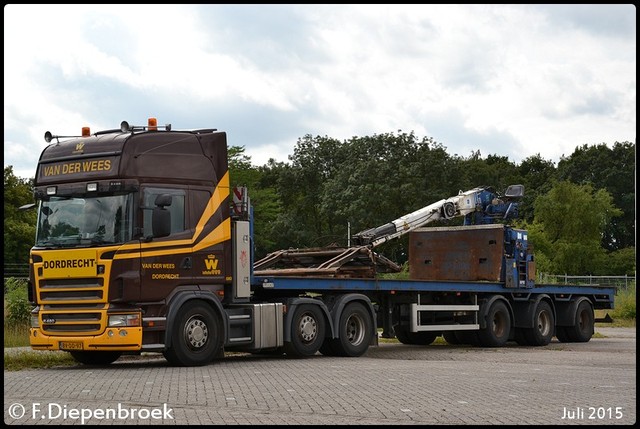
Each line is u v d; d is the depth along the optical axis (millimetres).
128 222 16266
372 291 21219
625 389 13172
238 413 10562
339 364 17375
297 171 72625
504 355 20812
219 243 17562
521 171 107625
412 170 62281
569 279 54875
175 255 16797
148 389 12891
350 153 70125
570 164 101750
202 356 17016
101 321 16016
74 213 16656
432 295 23391
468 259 25344
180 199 17016
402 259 58500
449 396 12133
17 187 57250
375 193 62250
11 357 17906
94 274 16094
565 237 75750
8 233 54031
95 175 16562
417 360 18781
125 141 16484
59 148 17141
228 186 17828
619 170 98438
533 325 25422
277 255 22250
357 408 10961
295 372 15523
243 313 18125
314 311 19312
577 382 14062
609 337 30688
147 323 16250
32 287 16906
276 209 65688
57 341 16469
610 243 99688
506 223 27000
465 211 26578
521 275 25594
